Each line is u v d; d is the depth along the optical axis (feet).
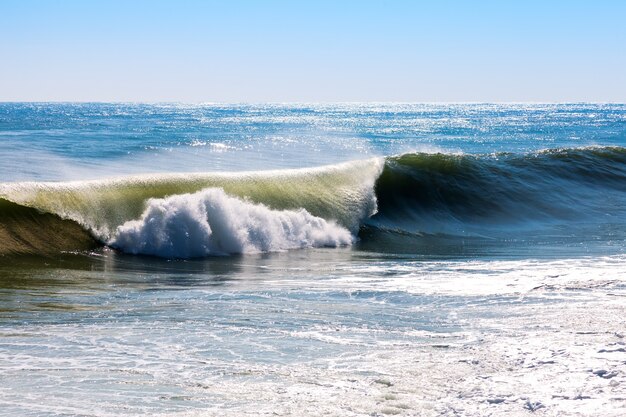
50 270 47.44
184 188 61.62
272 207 65.00
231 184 64.85
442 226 74.18
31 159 93.09
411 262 53.93
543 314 35.19
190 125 228.63
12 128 183.93
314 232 63.67
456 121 341.62
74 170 84.84
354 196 72.49
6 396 23.98
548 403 23.08
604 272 47.47
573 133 231.09
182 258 54.34
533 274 46.91
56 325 33.04
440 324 33.71
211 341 30.66
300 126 238.07
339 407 23.32
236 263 53.01
